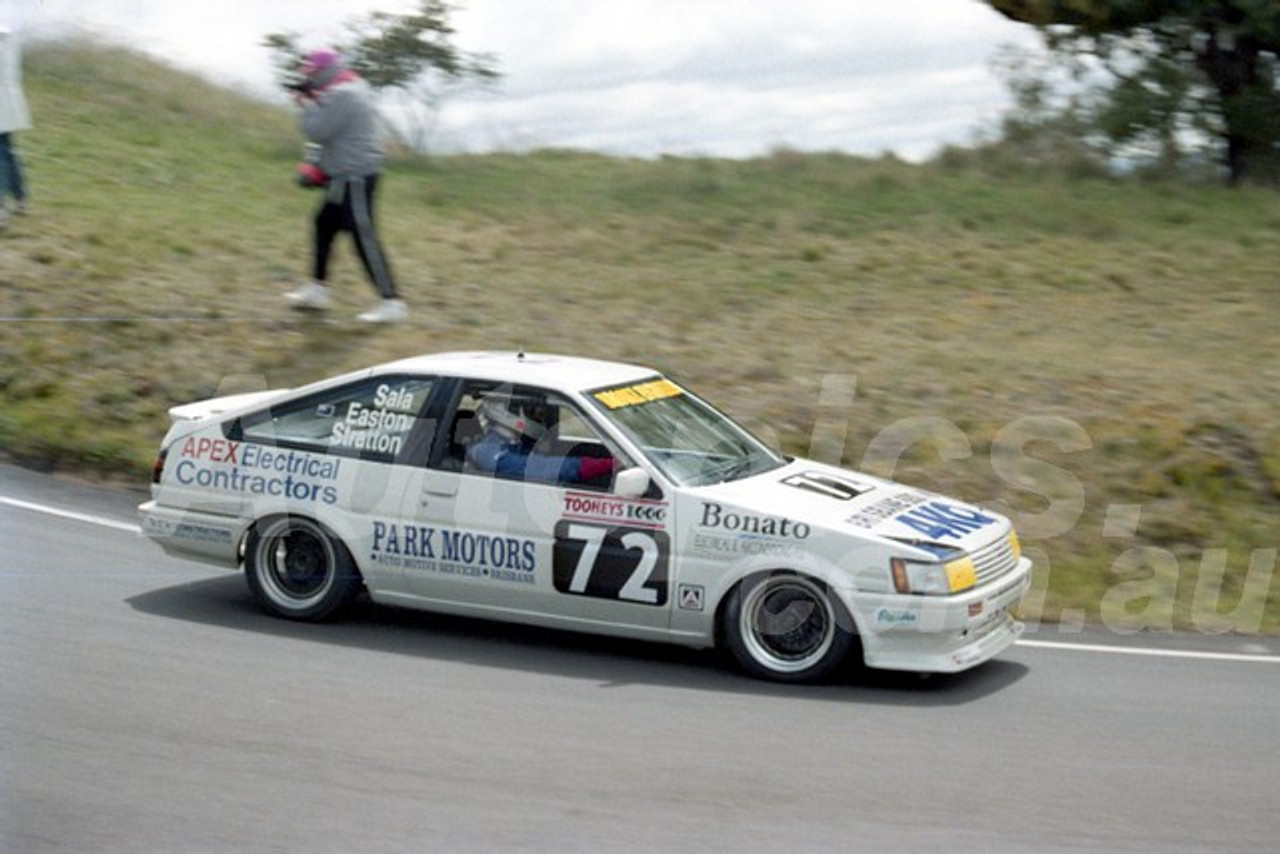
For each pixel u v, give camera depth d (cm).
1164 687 793
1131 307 1554
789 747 676
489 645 818
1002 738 700
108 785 600
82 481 1106
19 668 727
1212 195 2081
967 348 1385
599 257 1686
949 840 579
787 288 1583
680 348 1348
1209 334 1459
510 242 1728
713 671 790
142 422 1177
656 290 1555
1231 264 1714
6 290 1353
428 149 2272
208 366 1245
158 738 650
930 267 1675
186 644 782
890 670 805
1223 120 2370
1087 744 696
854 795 621
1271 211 1969
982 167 2241
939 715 730
